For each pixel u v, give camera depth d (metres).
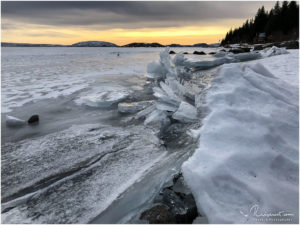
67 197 2.68
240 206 2.08
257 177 2.35
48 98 7.42
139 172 3.13
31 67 15.23
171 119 4.93
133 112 6.04
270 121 3.04
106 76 11.81
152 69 10.67
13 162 3.52
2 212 2.47
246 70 4.59
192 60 12.98
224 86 4.22
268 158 2.54
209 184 2.31
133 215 2.29
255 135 2.85
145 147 3.93
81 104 6.86
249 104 3.60
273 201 2.09
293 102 3.64
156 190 2.61
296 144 2.77
